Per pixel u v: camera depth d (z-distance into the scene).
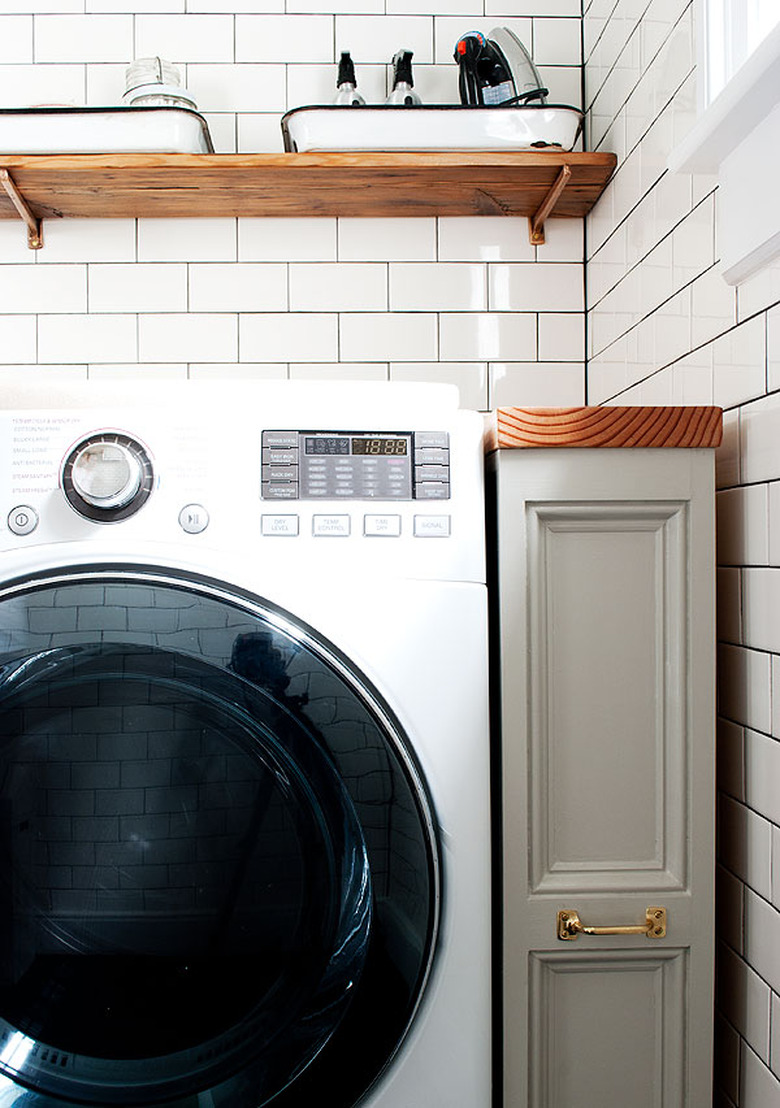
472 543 0.92
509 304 1.70
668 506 0.97
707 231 1.08
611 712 0.97
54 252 1.68
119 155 1.46
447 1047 0.89
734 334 1.01
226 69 1.69
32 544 0.88
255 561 0.88
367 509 0.90
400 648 0.89
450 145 1.47
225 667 0.86
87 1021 0.89
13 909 0.89
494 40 1.55
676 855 0.97
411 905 0.87
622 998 0.97
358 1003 0.87
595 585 0.97
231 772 0.88
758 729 0.95
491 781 1.02
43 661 0.87
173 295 1.68
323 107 1.44
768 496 0.93
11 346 1.67
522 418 0.95
